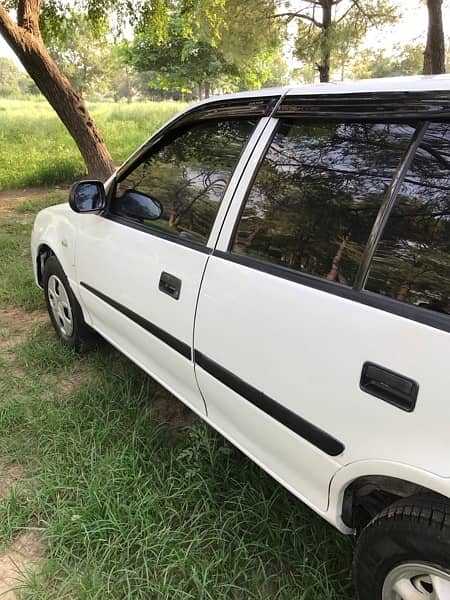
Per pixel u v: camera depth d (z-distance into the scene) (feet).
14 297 14.92
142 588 6.13
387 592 4.91
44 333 12.80
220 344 6.43
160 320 7.58
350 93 5.51
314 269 5.54
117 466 7.84
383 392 4.57
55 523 6.95
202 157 7.38
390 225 4.96
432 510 4.40
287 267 5.82
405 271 4.76
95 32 33.99
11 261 18.25
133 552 6.64
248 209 6.42
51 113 86.69
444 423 4.12
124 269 8.41
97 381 10.53
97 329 10.21
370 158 5.26
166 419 9.40
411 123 4.96
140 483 7.56
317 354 5.17
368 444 4.74
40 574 6.41
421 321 4.44
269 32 34.76
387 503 5.41
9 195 32.30
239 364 6.17
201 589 5.94
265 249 6.11
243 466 7.79
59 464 8.10
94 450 8.21
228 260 6.44
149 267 7.75
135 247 8.16
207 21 34.42
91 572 6.31
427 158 4.79
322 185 5.68
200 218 7.13
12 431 9.11
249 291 6.02
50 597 6.12
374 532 4.83
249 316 5.97
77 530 6.82
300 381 5.38
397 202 4.96
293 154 6.04
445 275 4.48
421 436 4.29
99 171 28.07
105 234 9.07
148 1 31.94
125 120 76.13
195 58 87.30
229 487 7.50
